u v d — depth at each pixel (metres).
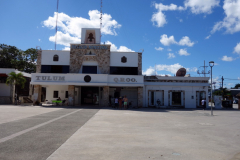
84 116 16.30
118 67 30.58
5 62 48.34
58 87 33.81
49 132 9.38
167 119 15.85
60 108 24.39
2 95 33.88
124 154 6.31
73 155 6.08
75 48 30.31
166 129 11.12
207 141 8.43
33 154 6.06
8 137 8.17
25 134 8.81
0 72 34.19
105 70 30.16
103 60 30.33
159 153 6.52
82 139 8.19
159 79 31.00
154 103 30.70
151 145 7.50
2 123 11.80
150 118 16.25
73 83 27.73
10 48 50.03
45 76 28.09
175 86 31.03
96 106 29.12
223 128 11.90
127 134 9.43
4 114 16.59
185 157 6.19
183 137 9.09
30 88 41.41
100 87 32.72
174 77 31.16
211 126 12.59
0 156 5.78
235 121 15.40
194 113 22.14
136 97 32.12
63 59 30.41
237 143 8.20
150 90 30.78
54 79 28.05
